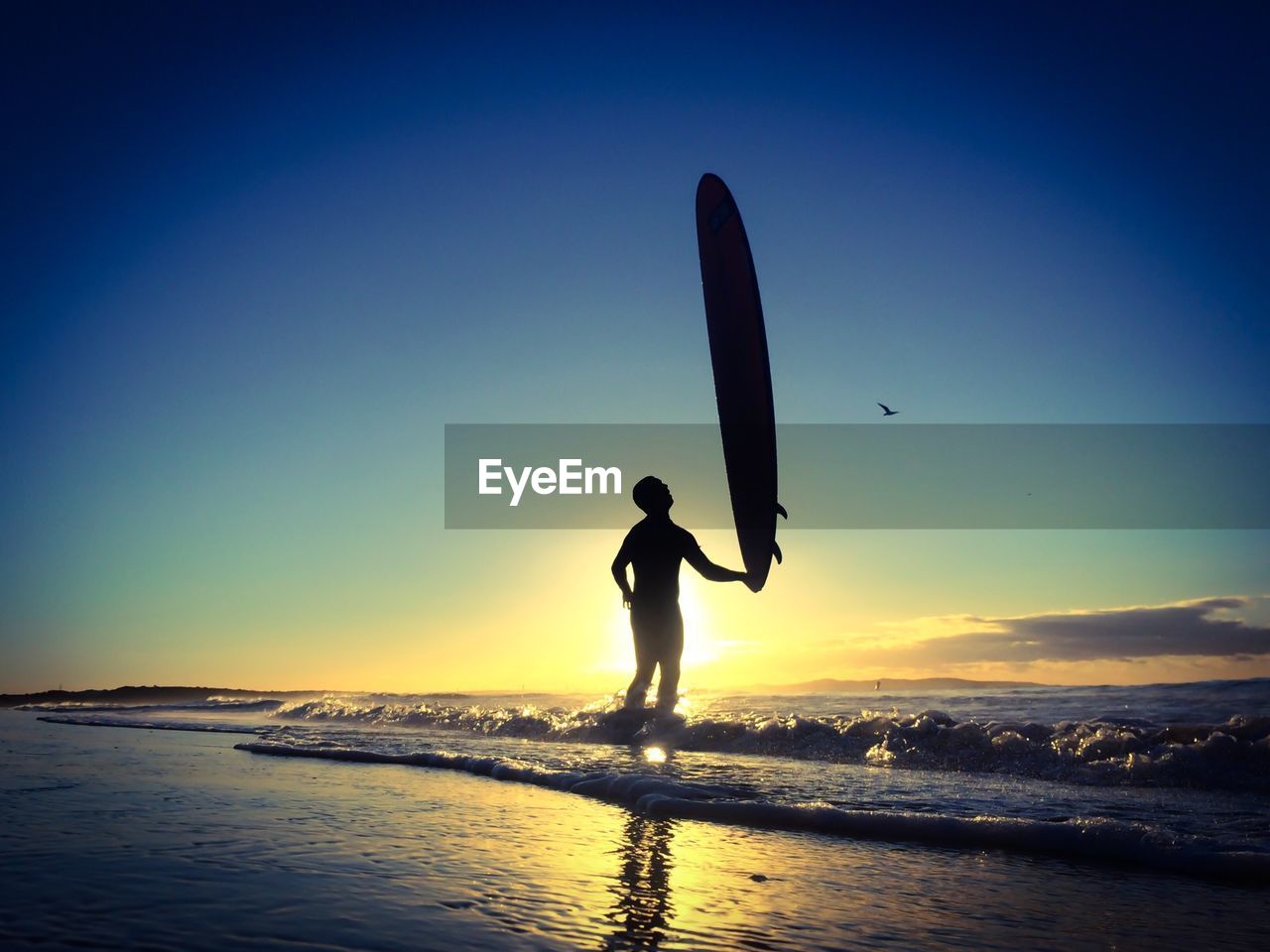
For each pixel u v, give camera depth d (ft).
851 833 10.75
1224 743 14.16
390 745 22.24
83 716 37.78
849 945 6.52
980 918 7.24
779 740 19.60
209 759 19.34
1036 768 15.15
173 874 8.27
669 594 27.07
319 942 6.23
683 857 9.40
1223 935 6.83
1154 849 9.26
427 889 7.86
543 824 11.32
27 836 10.14
